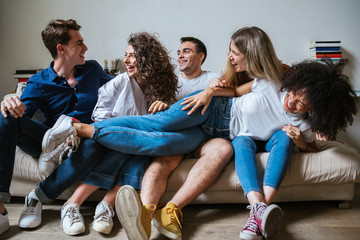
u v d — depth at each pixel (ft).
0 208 4.92
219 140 5.66
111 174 5.40
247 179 5.01
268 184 5.05
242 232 4.56
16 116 5.04
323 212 5.64
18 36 10.39
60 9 10.21
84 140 5.26
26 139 5.40
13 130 5.04
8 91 10.58
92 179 5.32
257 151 6.03
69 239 4.73
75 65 6.61
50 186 5.20
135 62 6.25
